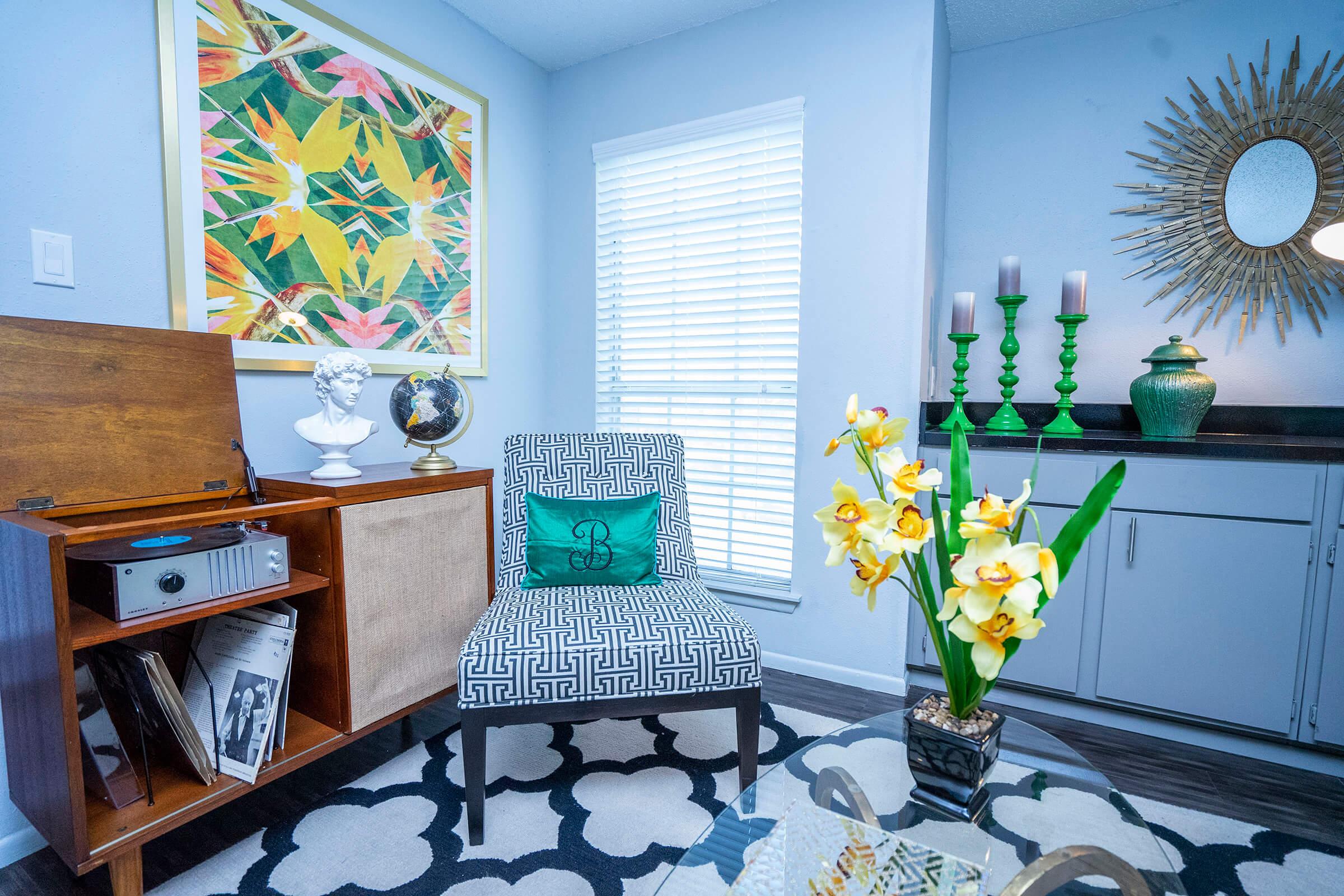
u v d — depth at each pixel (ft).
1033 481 2.56
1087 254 7.60
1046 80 7.70
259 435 5.68
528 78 8.55
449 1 7.22
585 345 8.87
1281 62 6.68
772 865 2.62
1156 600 5.87
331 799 4.91
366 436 5.47
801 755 3.36
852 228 6.90
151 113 4.84
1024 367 7.97
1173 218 7.19
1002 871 2.57
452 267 7.48
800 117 7.11
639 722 6.15
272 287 5.67
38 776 3.74
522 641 4.58
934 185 6.91
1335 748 5.32
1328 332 6.62
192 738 4.13
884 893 2.50
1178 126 7.12
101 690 4.42
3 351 4.04
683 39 7.83
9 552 3.74
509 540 6.31
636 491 6.54
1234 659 5.60
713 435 8.07
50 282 4.36
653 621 4.88
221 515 4.09
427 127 7.08
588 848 4.34
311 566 4.95
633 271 8.42
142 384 4.68
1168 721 6.03
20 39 4.16
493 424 8.28
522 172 8.54
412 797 4.92
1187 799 5.05
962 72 8.13
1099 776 3.15
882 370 6.85
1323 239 5.42
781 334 7.49
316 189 5.99
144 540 4.32
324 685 4.96
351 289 6.36
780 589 7.58
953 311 7.67
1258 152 6.81
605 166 8.51
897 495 2.73
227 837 4.45
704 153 7.81
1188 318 7.20
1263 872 4.19
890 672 6.95
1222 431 6.97
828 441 7.18
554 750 5.62
